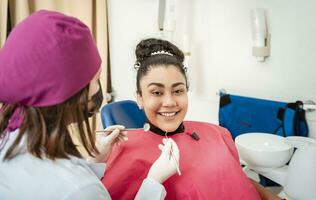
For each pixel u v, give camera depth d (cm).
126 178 86
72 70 53
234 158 100
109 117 130
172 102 92
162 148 84
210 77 160
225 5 144
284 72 124
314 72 114
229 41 145
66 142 57
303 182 89
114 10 190
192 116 175
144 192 69
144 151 92
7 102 54
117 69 199
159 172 72
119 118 133
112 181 86
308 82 117
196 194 83
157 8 168
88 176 55
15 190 51
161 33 162
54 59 50
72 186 51
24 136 54
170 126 96
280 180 97
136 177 86
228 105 136
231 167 93
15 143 54
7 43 53
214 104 159
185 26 168
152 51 97
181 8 167
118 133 90
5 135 56
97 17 180
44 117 54
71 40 52
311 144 92
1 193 51
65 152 56
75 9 172
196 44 164
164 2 155
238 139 108
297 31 117
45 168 53
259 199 93
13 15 155
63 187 51
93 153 70
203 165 90
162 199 68
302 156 89
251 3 132
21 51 50
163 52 97
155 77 90
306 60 116
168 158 75
